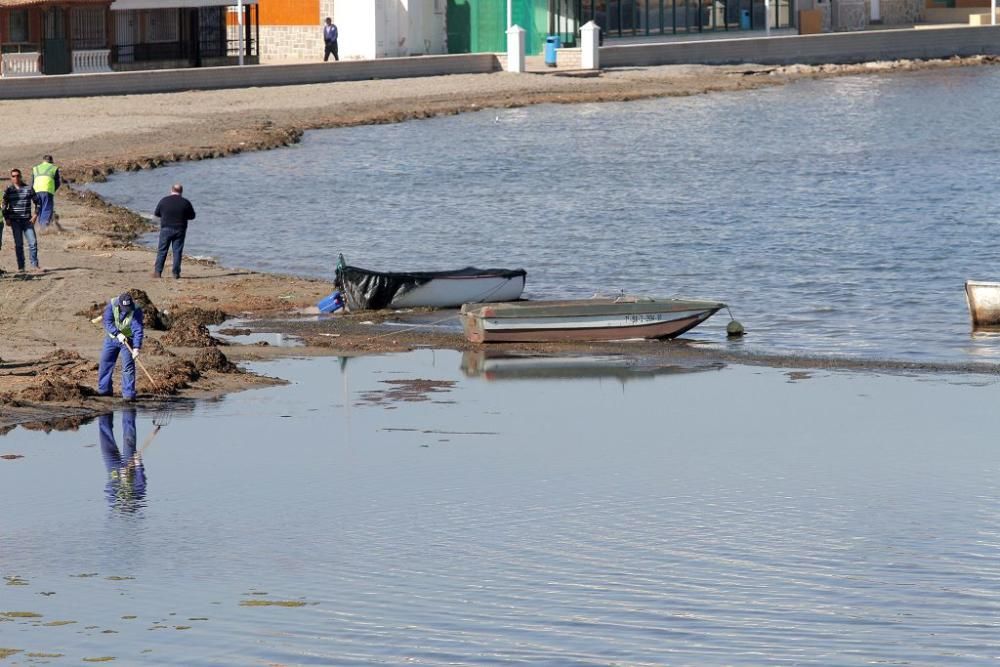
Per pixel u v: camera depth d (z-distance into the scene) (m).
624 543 38.53
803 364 65.31
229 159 141.50
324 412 55.56
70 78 171.62
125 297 55.78
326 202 115.81
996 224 105.50
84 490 44.66
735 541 38.72
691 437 52.22
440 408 56.78
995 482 45.25
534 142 154.88
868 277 86.94
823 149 151.00
